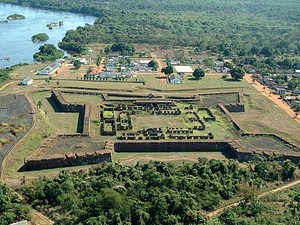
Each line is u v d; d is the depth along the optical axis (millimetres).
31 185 151125
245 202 140500
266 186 159375
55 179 154875
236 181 156375
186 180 149375
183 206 130375
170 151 198875
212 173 162750
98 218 124000
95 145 193375
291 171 167125
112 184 149250
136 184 148750
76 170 174875
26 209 132500
